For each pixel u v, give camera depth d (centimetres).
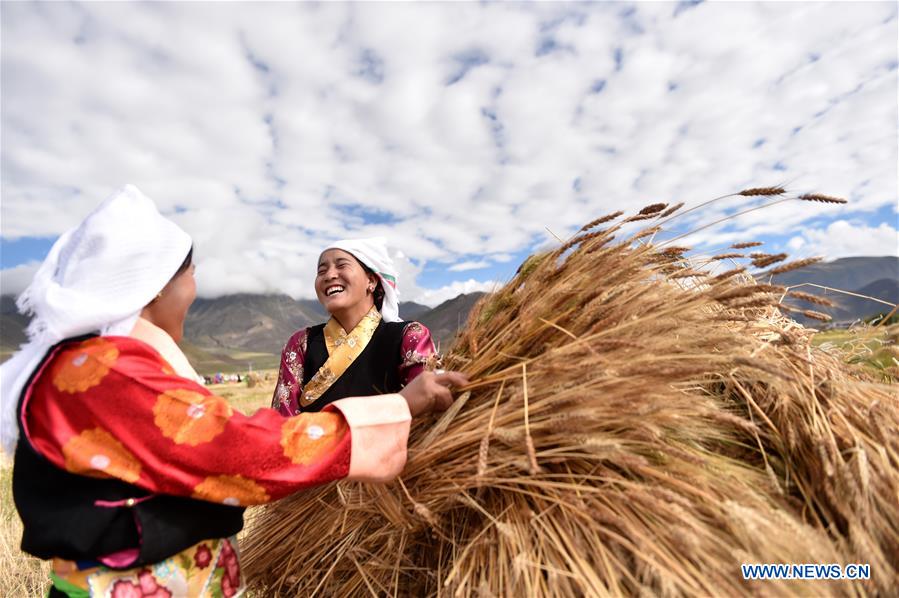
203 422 127
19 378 124
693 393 186
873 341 201
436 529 168
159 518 127
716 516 136
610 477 149
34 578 338
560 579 139
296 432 136
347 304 244
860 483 140
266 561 207
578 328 173
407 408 157
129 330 132
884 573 130
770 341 189
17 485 129
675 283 191
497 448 163
